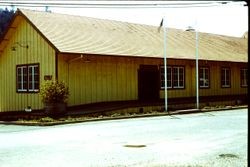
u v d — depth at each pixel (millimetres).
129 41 29922
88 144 13547
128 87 28359
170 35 35438
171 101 29266
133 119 22438
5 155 11789
